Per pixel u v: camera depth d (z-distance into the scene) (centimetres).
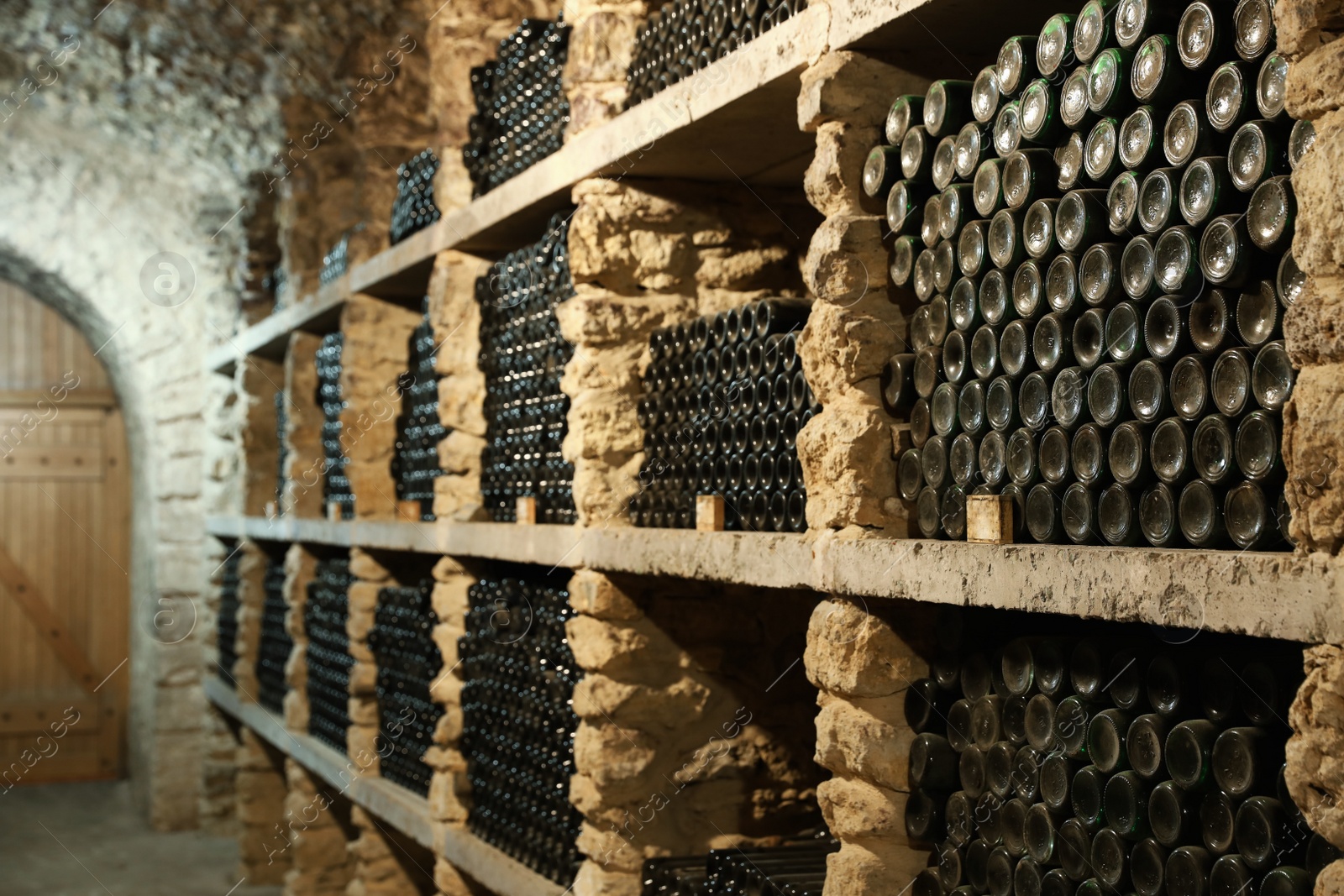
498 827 510
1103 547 211
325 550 834
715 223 419
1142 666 218
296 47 703
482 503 549
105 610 1221
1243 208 194
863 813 283
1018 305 240
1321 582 167
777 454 333
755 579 314
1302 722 172
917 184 272
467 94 547
